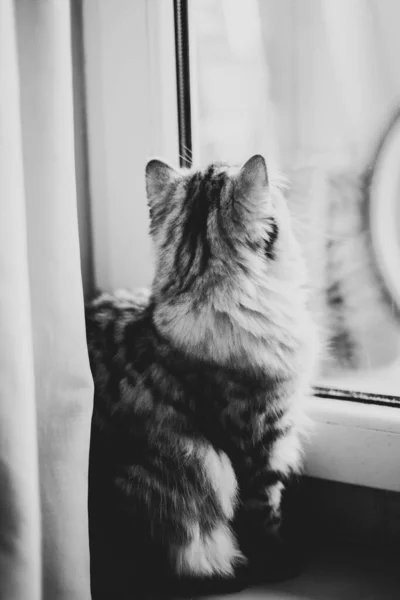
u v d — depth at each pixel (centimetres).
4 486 67
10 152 63
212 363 87
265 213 87
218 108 107
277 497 94
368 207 132
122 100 97
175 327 88
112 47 96
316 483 96
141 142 98
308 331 95
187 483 88
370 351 121
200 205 89
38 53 65
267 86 120
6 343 65
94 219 102
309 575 89
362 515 94
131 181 99
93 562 88
